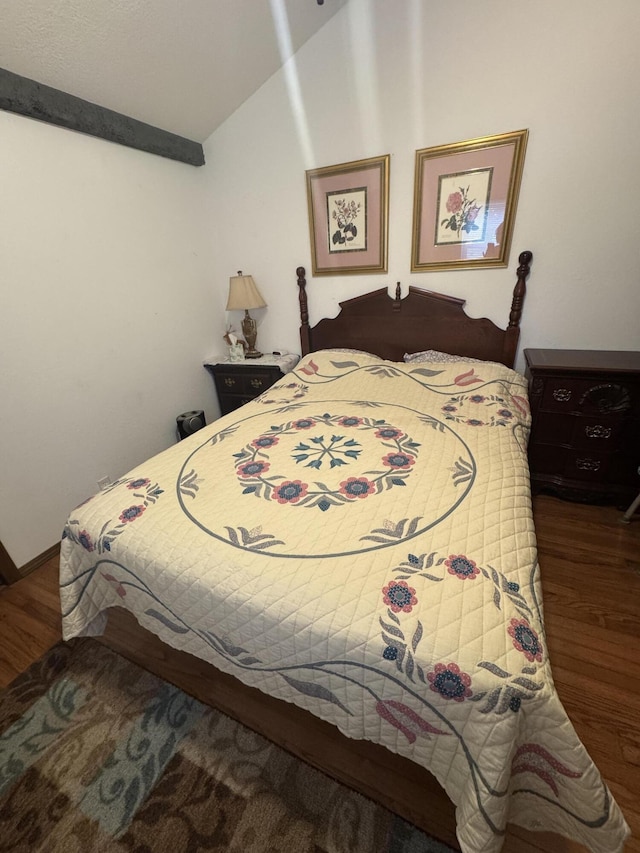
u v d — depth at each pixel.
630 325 2.08
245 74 2.22
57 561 2.03
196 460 1.55
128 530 1.19
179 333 2.75
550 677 0.76
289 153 2.47
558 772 0.75
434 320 2.46
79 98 1.86
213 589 1.00
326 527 1.11
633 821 0.96
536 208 2.05
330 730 1.20
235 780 1.09
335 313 2.80
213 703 1.30
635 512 2.02
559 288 2.15
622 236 1.95
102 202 2.10
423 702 0.78
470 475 1.32
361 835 0.97
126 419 2.43
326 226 2.55
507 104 1.94
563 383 1.94
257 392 2.94
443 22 1.91
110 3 1.52
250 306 2.78
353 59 2.13
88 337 2.12
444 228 2.27
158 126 2.32
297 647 0.91
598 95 1.78
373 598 0.88
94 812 1.05
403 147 2.21
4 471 1.81
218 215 2.86
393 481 1.31
